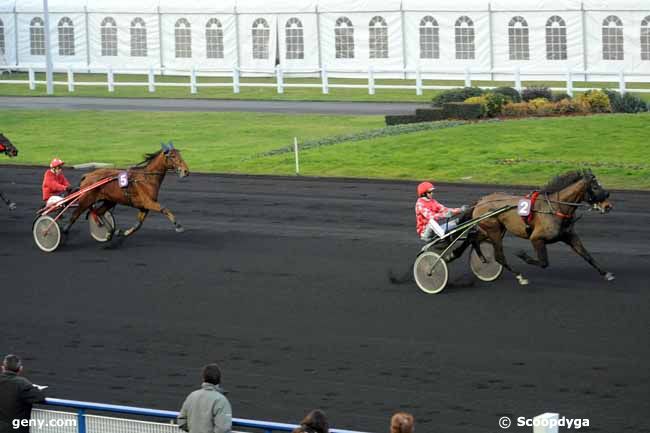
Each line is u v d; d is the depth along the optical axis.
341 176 28.00
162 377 13.76
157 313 16.58
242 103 44.22
